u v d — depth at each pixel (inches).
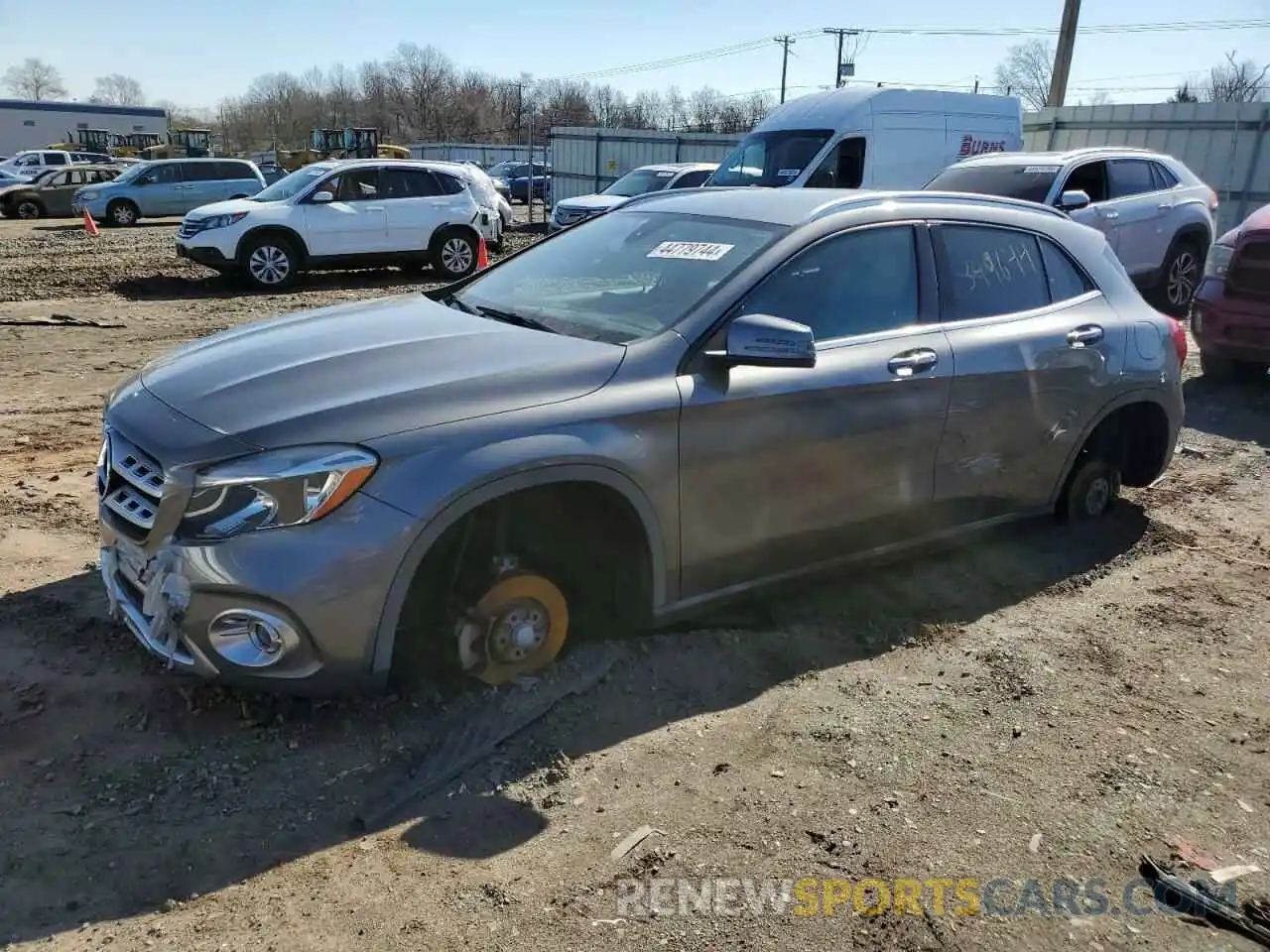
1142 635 165.5
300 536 112.5
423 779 119.1
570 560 136.3
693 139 1119.6
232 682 118.3
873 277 159.8
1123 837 115.5
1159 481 243.4
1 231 961.5
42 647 144.2
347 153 1760.6
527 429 123.0
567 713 132.8
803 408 145.7
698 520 139.8
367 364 131.3
